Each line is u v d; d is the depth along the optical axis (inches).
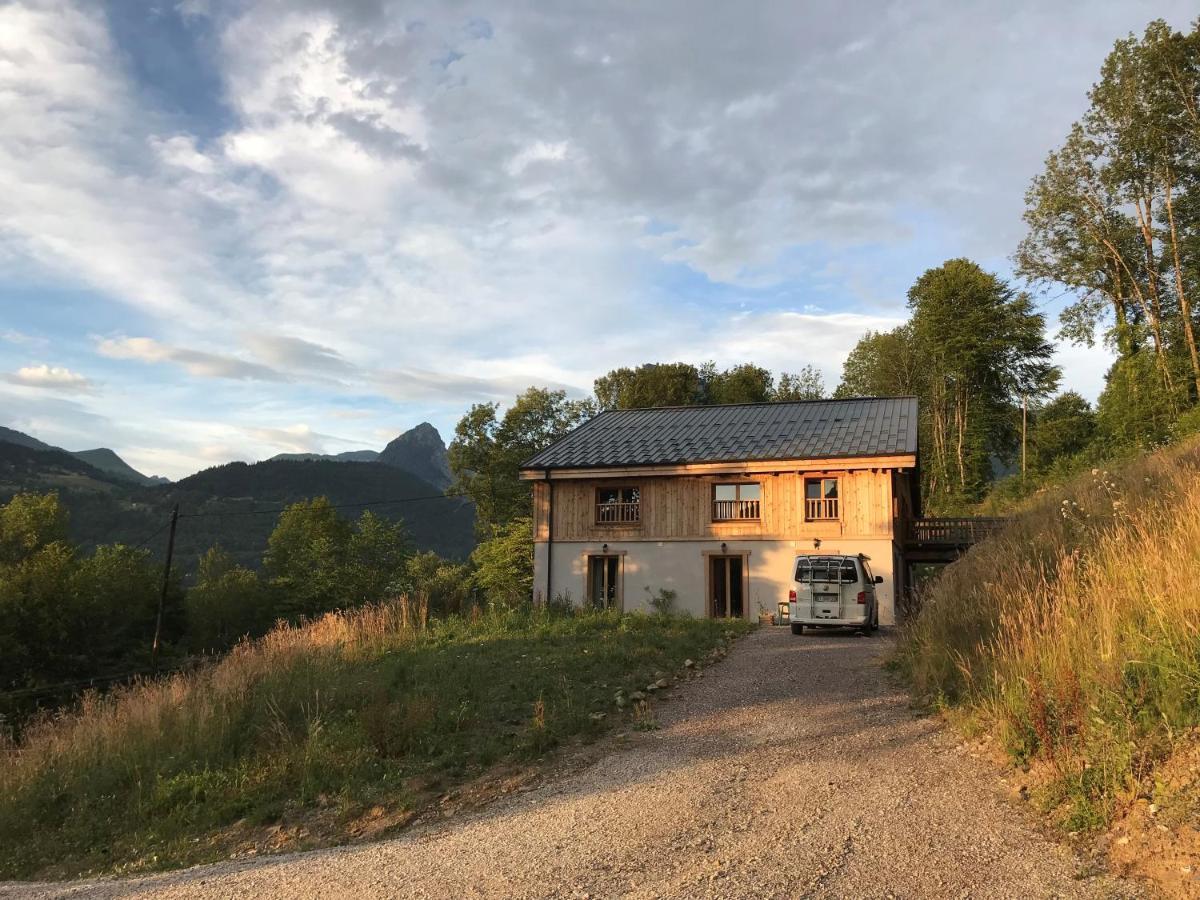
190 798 315.3
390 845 224.2
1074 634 253.1
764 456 1010.1
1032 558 395.2
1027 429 2049.7
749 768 256.5
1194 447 613.3
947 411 2294.5
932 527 1078.4
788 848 183.3
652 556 1052.5
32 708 1421.0
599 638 585.9
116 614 1963.6
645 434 1191.6
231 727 380.5
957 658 328.5
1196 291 1445.6
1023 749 221.3
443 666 481.7
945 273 2082.9
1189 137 1304.1
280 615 2448.3
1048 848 169.0
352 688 428.1
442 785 286.0
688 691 401.1
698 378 2667.3
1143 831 163.5
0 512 2111.2
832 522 983.6
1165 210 1413.6
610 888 170.4
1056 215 1518.2
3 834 314.0
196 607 2459.4
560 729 334.3
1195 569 242.4
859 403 1188.5
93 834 302.8
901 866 167.5
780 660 494.9
